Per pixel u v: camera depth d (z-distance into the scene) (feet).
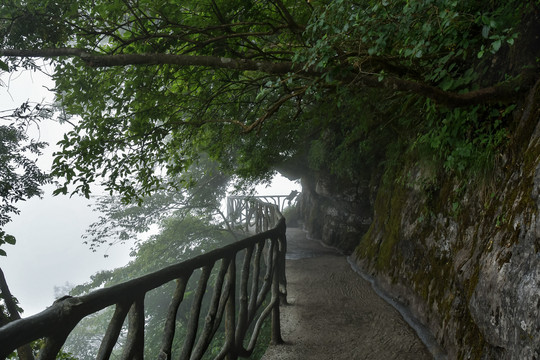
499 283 8.00
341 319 15.65
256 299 12.61
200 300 8.83
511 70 10.45
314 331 14.53
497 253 8.50
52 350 4.98
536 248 7.11
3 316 9.98
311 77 11.20
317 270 24.88
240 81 15.23
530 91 9.71
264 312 13.38
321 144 29.86
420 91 9.55
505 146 10.30
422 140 13.99
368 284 20.89
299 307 17.38
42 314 4.79
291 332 14.56
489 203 10.59
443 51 11.35
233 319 10.80
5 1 9.75
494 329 8.19
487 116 11.25
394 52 11.65
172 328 7.66
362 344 13.19
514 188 8.97
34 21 9.97
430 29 8.45
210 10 11.89
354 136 24.88
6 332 4.26
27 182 15.72
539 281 6.77
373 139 24.50
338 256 29.96
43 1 9.91
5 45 10.27
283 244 17.53
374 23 8.79
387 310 16.44
